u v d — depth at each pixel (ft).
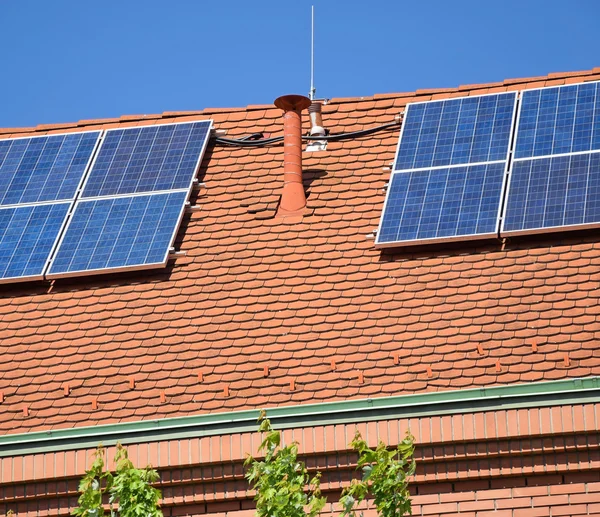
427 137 106.83
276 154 110.73
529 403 81.30
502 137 104.37
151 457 85.05
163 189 106.93
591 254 93.15
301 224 102.58
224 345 92.68
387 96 114.32
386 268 96.53
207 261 100.58
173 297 97.86
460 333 89.30
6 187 110.83
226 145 112.88
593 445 80.43
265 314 94.63
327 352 90.33
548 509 81.20
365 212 102.73
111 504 75.51
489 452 81.66
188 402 88.99
